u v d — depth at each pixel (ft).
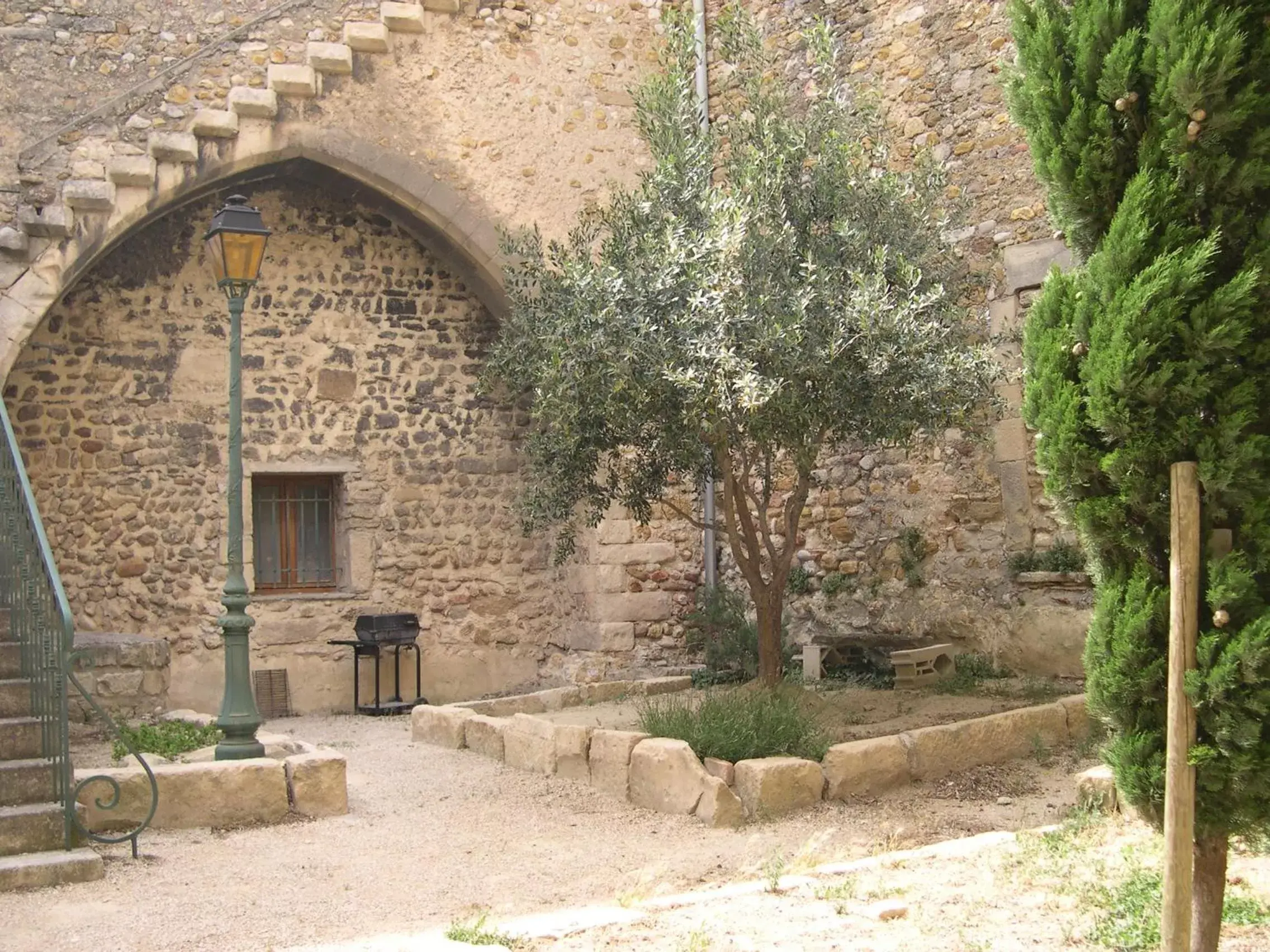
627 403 23.41
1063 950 12.24
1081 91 11.71
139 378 33.12
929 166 26.35
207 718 25.67
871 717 26.18
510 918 14.66
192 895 15.69
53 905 15.20
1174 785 10.75
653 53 36.91
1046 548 29.60
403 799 21.74
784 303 23.21
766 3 36.14
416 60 33.91
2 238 28.48
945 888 14.60
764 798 19.77
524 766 24.29
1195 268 10.60
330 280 35.53
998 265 30.35
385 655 35.53
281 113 32.17
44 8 32.45
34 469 31.76
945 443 31.63
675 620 36.58
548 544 37.76
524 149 35.06
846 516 33.88
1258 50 10.62
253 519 34.47
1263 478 10.62
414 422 36.37
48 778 17.37
